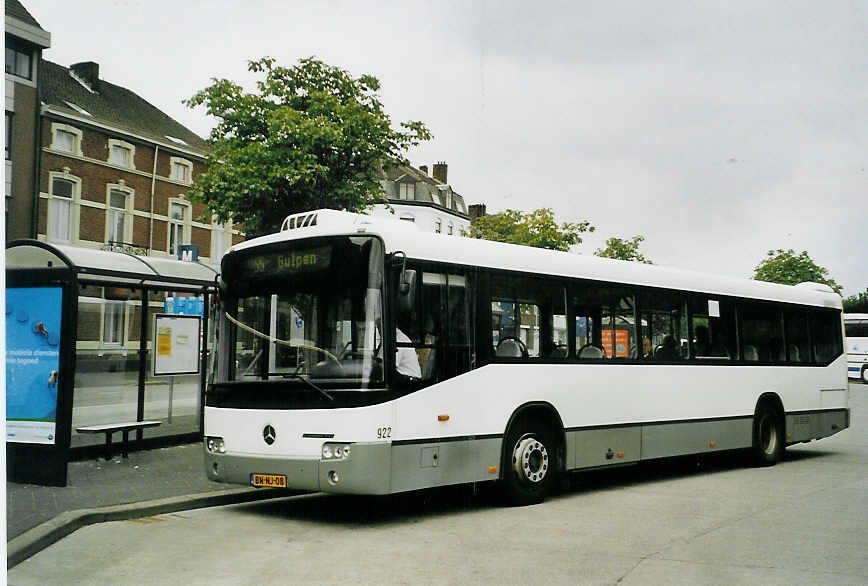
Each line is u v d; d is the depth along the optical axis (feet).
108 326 40.96
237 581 20.21
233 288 29.53
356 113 47.80
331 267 27.32
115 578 20.47
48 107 105.09
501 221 115.44
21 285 32.76
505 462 30.96
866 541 25.17
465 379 29.40
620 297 37.29
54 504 28.53
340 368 26.58
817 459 49.73
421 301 28.12
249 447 27.78
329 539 25.26
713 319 42.78
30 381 32.35
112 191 115.34
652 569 21.54
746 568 21.71
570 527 27.32
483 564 22.02
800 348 49.01
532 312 32.78
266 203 48.44
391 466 26.43
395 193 232.94
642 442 37.22
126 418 41.68
